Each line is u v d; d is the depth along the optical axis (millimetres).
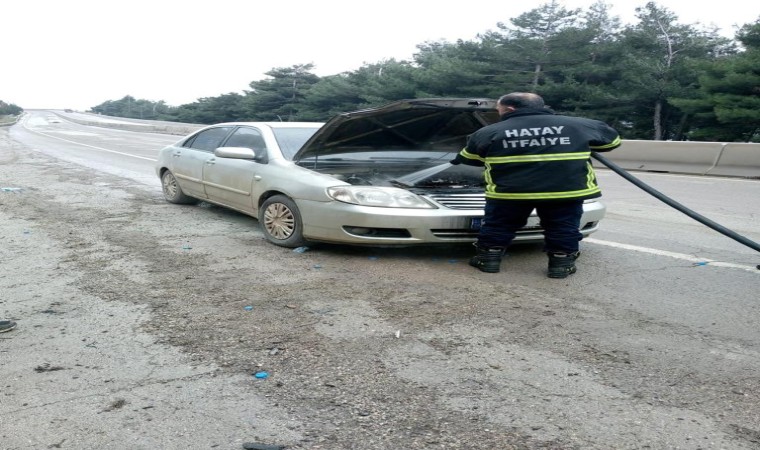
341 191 5059
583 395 2791
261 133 6516
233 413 2609
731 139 25328
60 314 3771
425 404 2699
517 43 35031
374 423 2541
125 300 4039
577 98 33062
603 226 7141
